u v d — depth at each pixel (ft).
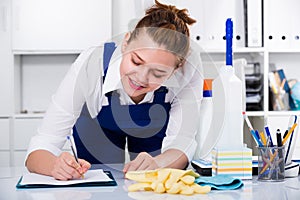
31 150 4.93
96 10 10.36
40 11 10.35
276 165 4.27
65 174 4.26
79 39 10.37
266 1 10.01
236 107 4.44
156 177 4.06
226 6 10.03
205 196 3.62
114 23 10.75
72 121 5.08
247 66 10.81
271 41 10.11
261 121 10.07
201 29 10.02
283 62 10.96
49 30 10.36
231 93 4.44
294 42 10.14
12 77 10.38
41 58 11.11
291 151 4.59
